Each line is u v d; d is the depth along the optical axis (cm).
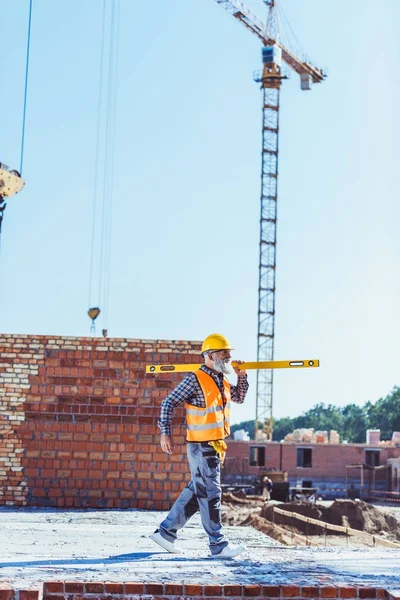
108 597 597
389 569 705
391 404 18488
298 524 3391
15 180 1462
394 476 7119
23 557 725
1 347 1472
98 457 1457
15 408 1459
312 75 11475
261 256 9969
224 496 4522
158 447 1465
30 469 1446
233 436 8106
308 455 7850
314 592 612
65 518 1236
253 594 609
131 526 1124
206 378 753
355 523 3688
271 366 785
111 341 1484
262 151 10256
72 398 1467
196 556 760
